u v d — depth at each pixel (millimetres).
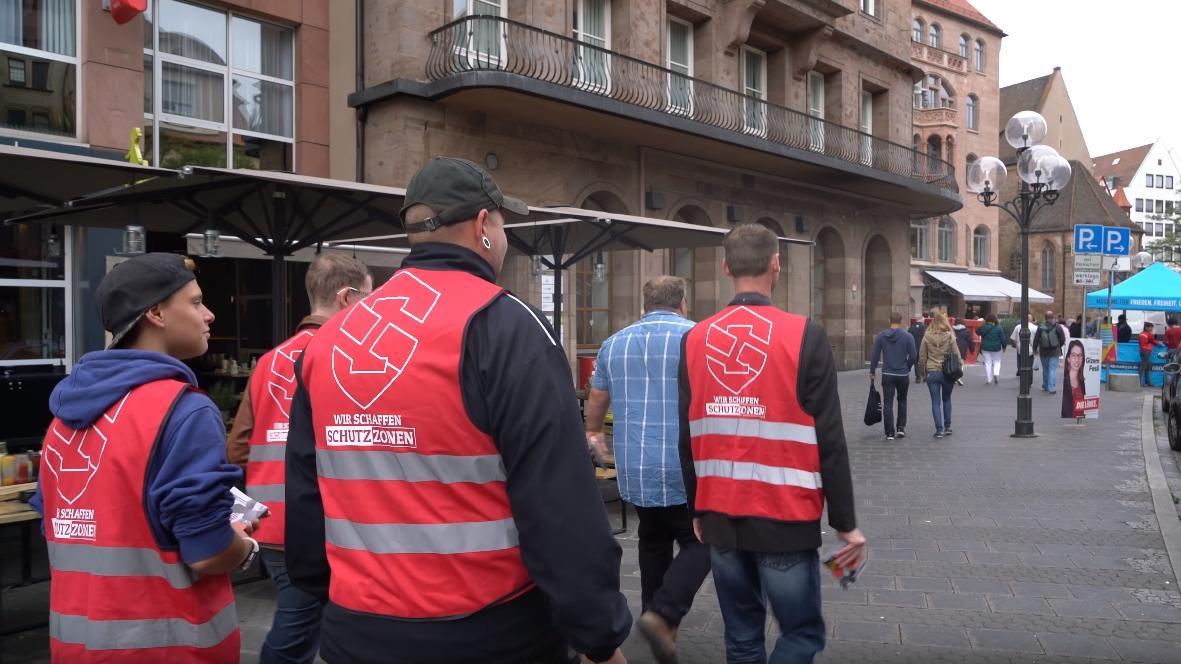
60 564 2191
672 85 17906
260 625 4750
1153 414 14320
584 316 17594
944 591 5180
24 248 9312
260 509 2424
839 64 22969
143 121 10711
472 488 1739
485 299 1791
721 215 19797
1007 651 4258
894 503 7578
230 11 12203
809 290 22531
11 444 7492
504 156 14922
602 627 1684
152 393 2156
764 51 21312
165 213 6773
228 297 13438
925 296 42375
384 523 1764
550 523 1672
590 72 16266
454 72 13547
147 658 2125
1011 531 6566
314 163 13133
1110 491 8008
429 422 1728
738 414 3008
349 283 3664
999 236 59438
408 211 1937
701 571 3557
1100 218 55812
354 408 1802
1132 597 5043
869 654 4238
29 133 9750
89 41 10180
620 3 17156
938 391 11562
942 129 39875
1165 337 20250
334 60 13391
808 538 2936
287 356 3494
